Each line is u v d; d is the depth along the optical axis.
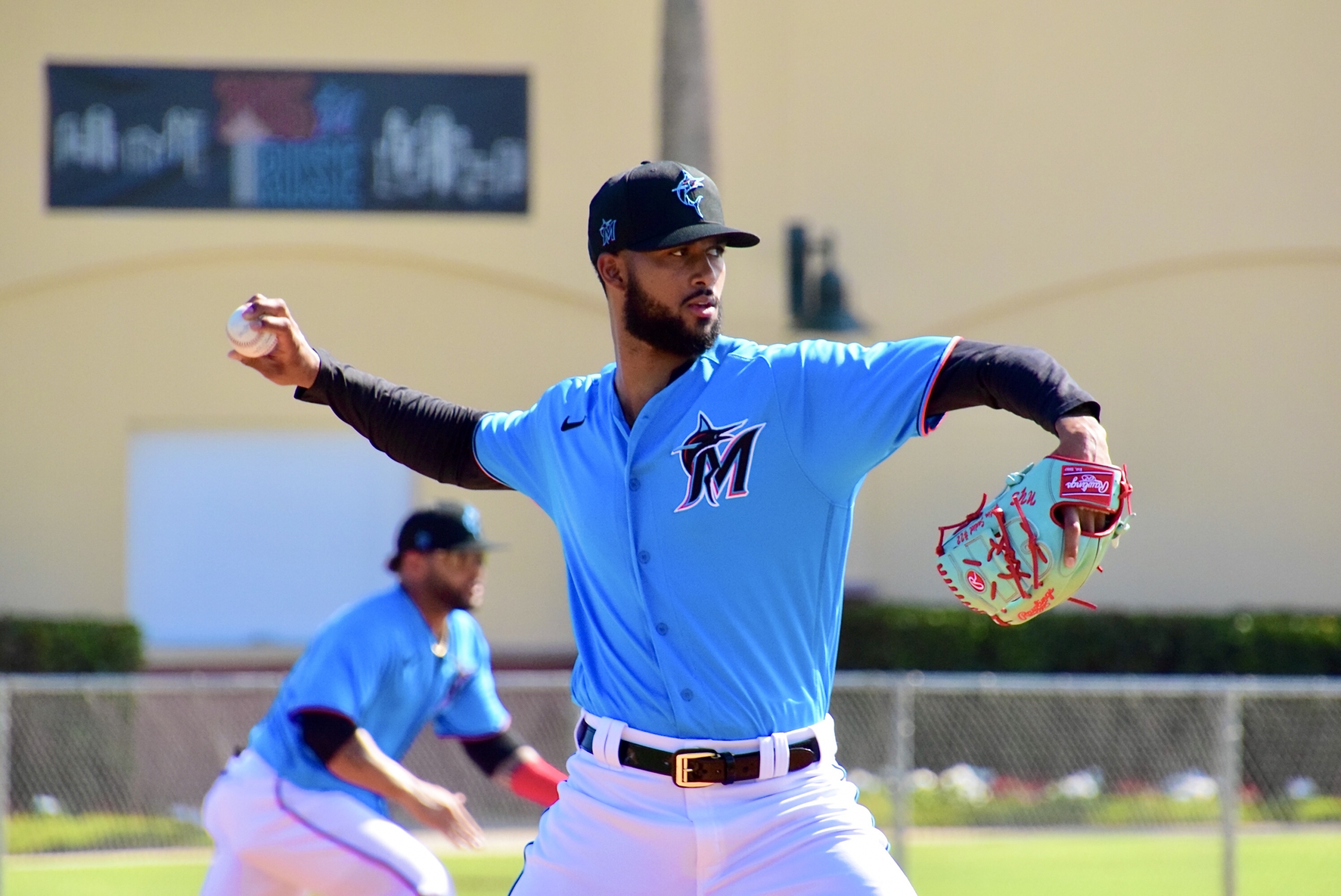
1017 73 54.31
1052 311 54.84
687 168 11.66
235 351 12.66
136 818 38.38
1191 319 54.94
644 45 53.91
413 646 18.84
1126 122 54.31
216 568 53.56
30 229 52.50
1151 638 49.78
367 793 18.66
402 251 53.28
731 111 53.88
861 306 53.97
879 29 54.25
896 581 54.38
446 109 53.59
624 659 11.98
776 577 11.57
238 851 18.36
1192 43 54.31
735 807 11.65
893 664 49.53
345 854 17.98
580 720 12.53
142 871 33.72
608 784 11.97
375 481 54.19
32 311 52.81
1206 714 40.12
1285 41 54.25
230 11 53.25
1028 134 54.31
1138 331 54.88
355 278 53.53
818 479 11.45
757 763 11.66
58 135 52.81
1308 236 54.31
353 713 18.17
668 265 11.41
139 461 53.50
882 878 11.55
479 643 20.02
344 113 53.44
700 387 11.67
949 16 54.22
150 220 52.78
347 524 54.09
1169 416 54.84
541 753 41.47
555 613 53.25
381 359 53.44
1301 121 54.38
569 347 54.00
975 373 10.69
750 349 11.80
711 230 11.34
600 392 12.41
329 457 54.09
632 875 11.78
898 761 32.66
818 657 11.96
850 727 40.78
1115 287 54.88
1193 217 54.31
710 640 11.55
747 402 11.47
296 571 53.84
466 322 53.75
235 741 41.28
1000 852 34.91
